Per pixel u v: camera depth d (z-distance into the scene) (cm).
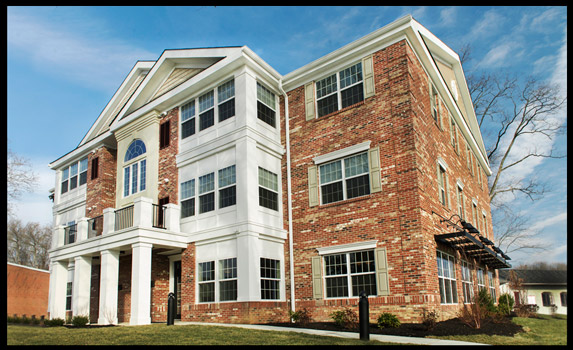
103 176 2277
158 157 1944
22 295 2725
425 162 1532
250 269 1478
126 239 1605
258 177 1628
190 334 1121
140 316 1503
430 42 2005
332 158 1622
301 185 1692
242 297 1467
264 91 1777
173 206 1741
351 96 1650
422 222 1388
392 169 1477
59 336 1163
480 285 2127
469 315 1362
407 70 1523
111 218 1742
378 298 1405
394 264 1400
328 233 1573
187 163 1805
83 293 1792
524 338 1212
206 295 1606
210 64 1864
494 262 2247
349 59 1675
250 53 1672
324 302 1518
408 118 1479
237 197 1582
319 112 1727
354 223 1519
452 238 1623
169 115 1955
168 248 1714
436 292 1391
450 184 1883
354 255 1502
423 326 1241
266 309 1505
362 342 1002
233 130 1653
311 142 1706
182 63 1978
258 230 1548
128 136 2109
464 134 2397
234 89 1712
